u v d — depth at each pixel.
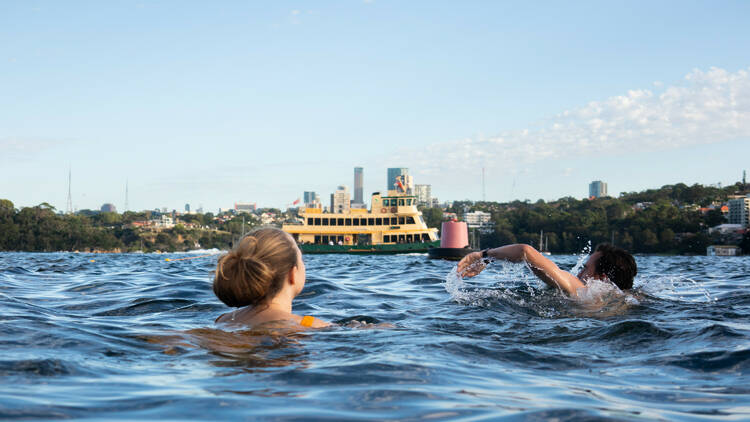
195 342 2.52
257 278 2.83
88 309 4.70
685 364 2.32
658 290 6.02
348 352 2.35
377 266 18.39
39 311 4.08
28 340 2.47
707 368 2.25
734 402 1.71
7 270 12.20
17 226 129.88
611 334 3.12
